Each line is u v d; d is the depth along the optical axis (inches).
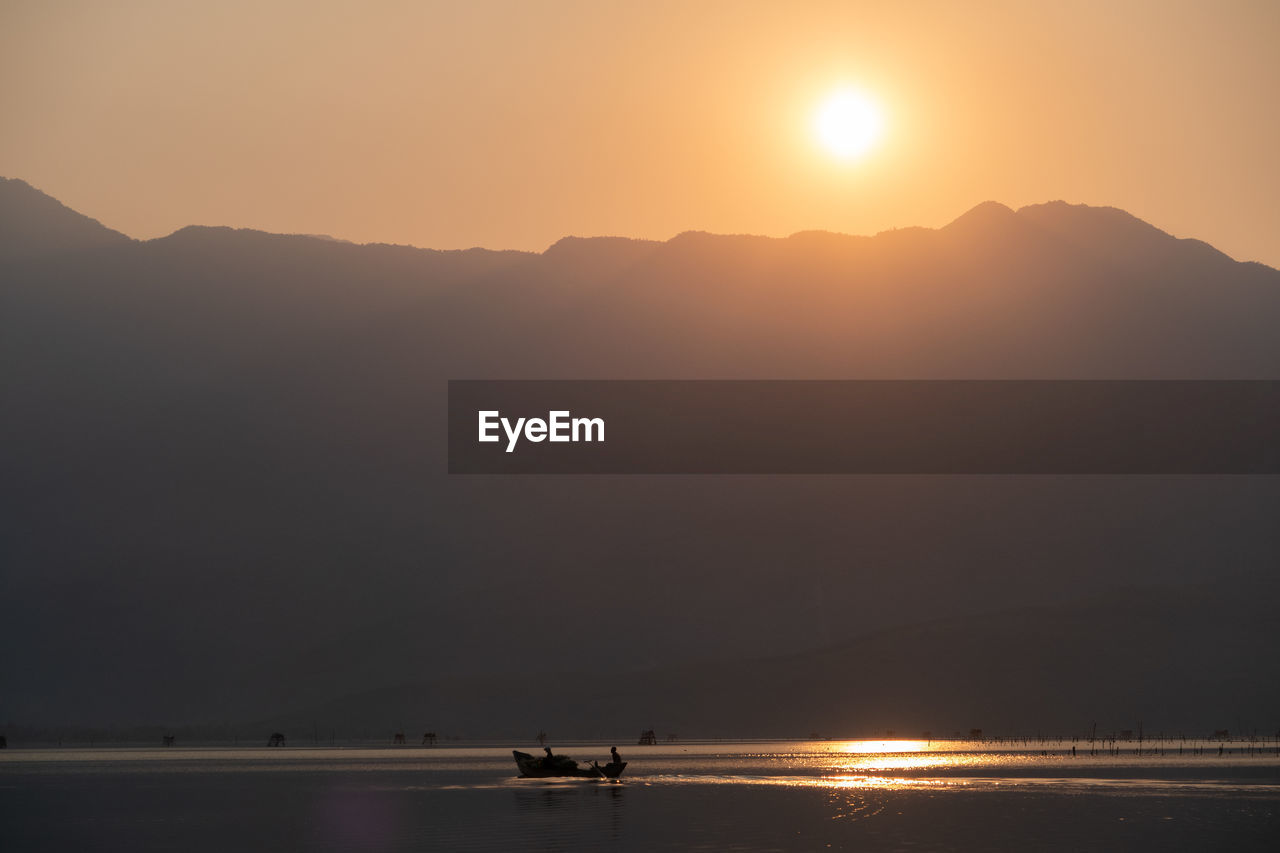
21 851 4923.7
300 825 5561.0
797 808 5944.9
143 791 7450.8
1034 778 7721.5
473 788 7357.3
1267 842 4761.3
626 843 4835.1
